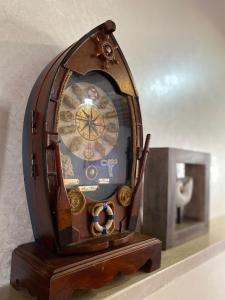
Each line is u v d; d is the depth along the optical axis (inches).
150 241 12.0
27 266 9.4
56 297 8.4
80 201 9.9
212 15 25.8
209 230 20.0
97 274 9.6
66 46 12.9
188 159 16.8
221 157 26.6
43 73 10.8
